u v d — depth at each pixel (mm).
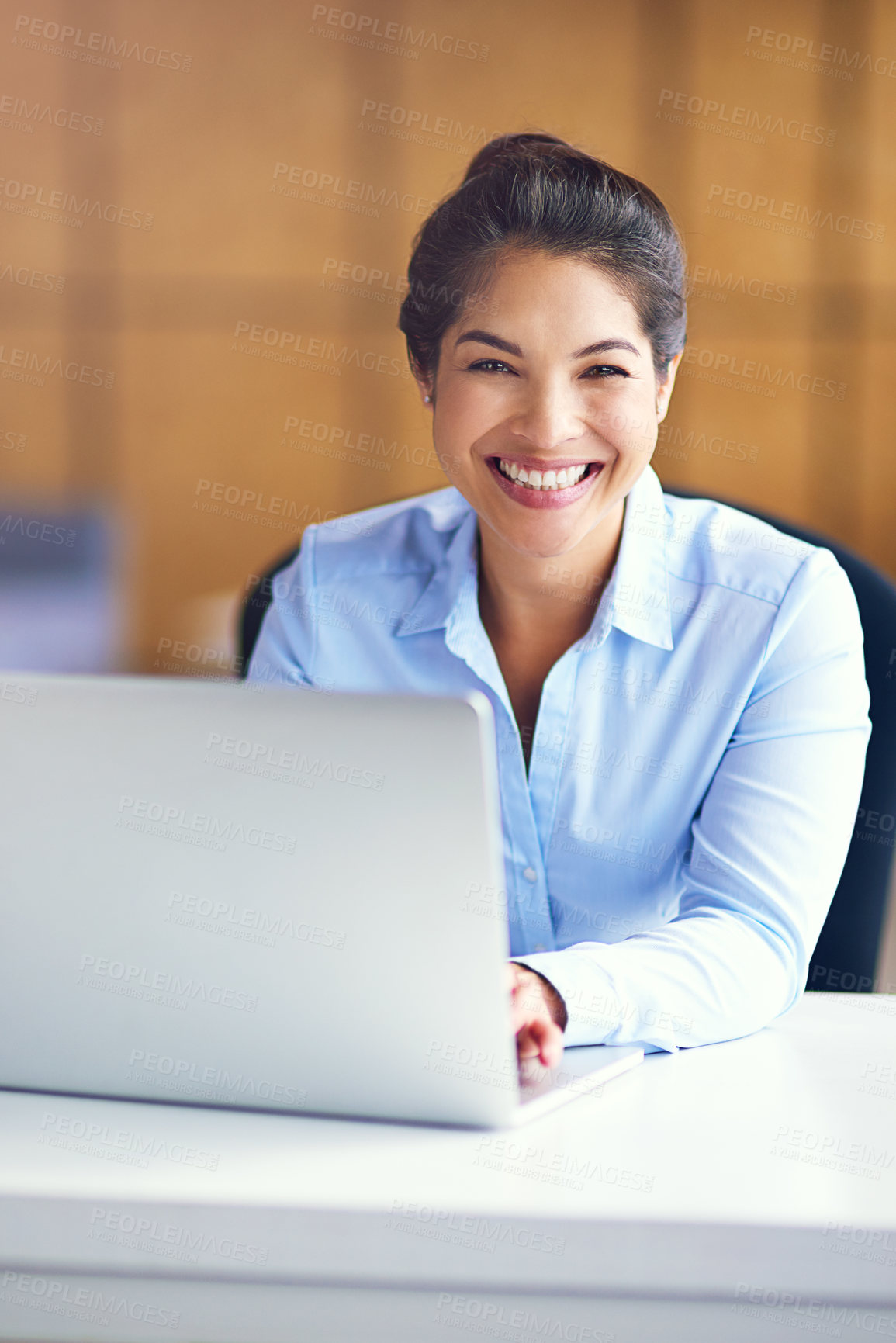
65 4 4770
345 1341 652
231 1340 656
